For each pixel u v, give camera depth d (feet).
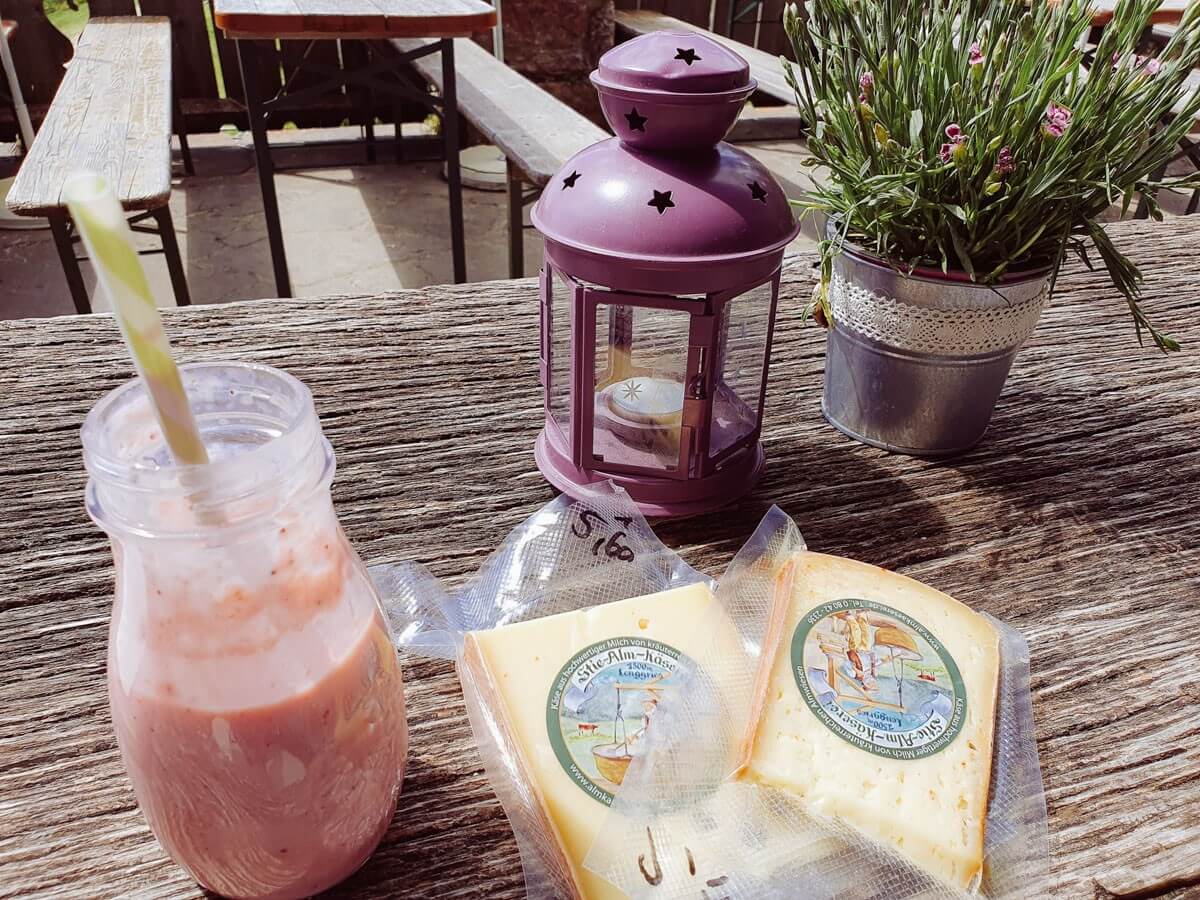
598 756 1.55
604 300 2.07
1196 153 8.18
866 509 2.43
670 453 2.41
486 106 8.00
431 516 2.35
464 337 3.20
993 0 2.29
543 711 1.62
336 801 1.34
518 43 11.96
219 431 1.34
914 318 2.38
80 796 1.60
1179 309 3.48
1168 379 3.06
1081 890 1.47
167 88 8.09
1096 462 2.64
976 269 2.32
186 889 1.46
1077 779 1.67
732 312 2.28
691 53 1.95
